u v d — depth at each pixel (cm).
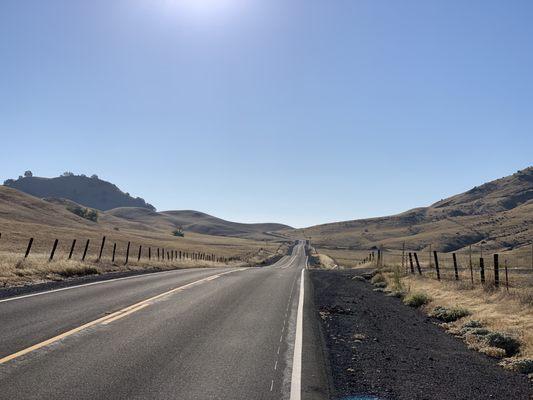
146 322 976
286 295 1561
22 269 1767
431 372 693
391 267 2758
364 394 575
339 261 8162
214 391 564
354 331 989
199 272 2553
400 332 1004
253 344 814
